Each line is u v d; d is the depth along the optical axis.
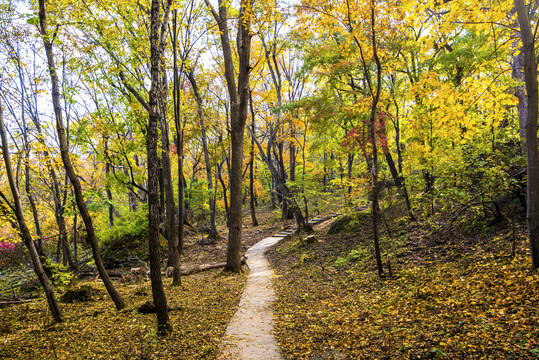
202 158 32.25
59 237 16.62
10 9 8.62
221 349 5.05
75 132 12.80
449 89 7.00
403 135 14.20
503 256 6.15
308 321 6.00
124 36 10.58
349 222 14.21
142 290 9.59
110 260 16.11
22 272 17.83
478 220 8.23
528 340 3.45
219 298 8.52
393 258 8.61
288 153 30.16
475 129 7.26
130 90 12.26
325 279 9.09
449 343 3.73
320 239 14.96
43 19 7.10
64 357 5.06
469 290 5.29
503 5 5.70
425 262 7.55
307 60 13.68
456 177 7.70
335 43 12.84
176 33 9.67
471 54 10.55
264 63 19.00
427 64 12.22
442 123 7.50
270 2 7.16
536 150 5.16
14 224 9.50
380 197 19.08
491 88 6.70
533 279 4.84
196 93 15.04
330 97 14.20
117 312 7.55
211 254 17.38
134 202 23.06
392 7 6.59
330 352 4.43
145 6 10.55
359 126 10.79
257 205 44.09
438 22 6.37
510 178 7.12
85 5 10.11
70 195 15.51
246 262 14.54
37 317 8.10
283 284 9.63
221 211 33.22
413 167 11.77
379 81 6.81
